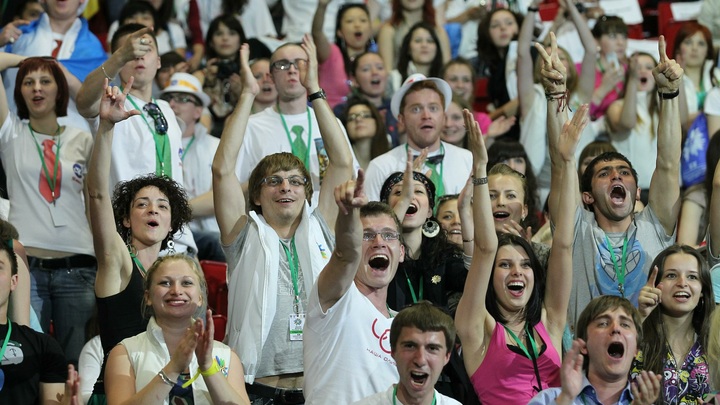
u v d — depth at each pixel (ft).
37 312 77.20
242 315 66.64
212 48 106.52
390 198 72.79
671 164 74.38
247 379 65.46
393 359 61.21
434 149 85.81
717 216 74.23
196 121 94.58
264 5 118.73
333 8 120.47
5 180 82.53
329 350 60.80
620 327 60.29
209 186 93.50
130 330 64.69
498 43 109.09
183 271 61.72
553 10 119.44
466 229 70.08
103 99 64.49
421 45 104.78
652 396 56.24
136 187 70.03
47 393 61.98
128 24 91.81
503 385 64.85
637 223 74.90
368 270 63.72
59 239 79.00
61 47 96.63
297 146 84.79
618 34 109.70
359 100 94.79
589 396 60.18
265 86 96.27
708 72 109.81
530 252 67.21
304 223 68.49
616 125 101.30
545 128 99.60
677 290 67.97
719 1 120.78
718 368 65.77
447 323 57.47
